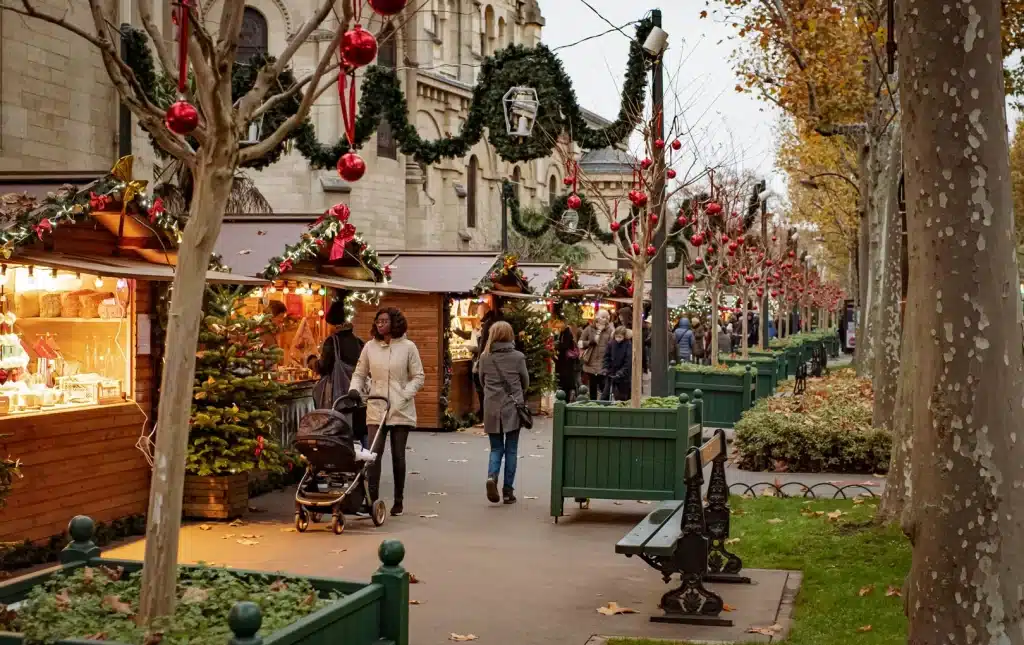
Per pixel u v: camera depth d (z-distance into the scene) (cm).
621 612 841
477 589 918
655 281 1864
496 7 7362
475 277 2300
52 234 1068
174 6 527
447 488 1503
